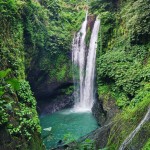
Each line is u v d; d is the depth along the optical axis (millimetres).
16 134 6480
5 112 6418
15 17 10867
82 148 3992
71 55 17000
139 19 11602
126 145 6355
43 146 7867
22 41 11422
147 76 10266
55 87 16266
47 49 15492
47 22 16156
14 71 8781
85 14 18938
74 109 16016
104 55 13547
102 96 12570
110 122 9578
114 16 14781
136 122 7000
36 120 8000
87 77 16234
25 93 8461
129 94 10664
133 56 12023
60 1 20016
